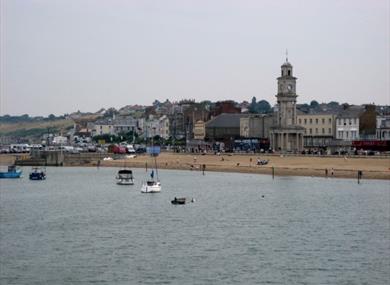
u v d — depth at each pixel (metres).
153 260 89.00
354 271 82.94
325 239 100.88
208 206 141.12
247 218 122.31
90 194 173.38
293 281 79.19
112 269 84.88
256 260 88.44
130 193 174.00
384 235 103.69
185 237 104.12
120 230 111.38
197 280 79.94
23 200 160.75
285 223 115.69
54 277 81.88
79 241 102.06
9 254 93.56
